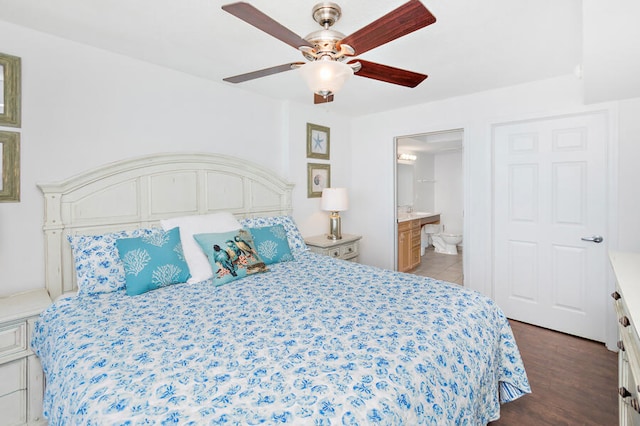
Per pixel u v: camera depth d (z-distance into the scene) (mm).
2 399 1597
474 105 3176
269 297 1725
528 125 2951
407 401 938
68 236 1966
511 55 2268
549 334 2818
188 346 1184
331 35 1482
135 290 1785
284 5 1626
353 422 814
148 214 2379
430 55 2258
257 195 3109
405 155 5574
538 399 1914
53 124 2000
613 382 2076
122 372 1015
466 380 1237
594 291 2668
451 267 5023
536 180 2936
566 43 2076
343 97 3299
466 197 3283
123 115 2293
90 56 2135
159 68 2471
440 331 1306
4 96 1831
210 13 1734
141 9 1697
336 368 1024
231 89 2965
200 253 2137
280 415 821
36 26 1880
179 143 2602
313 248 3330
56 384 1110
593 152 2633
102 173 2158
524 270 3043
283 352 1132
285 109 3416
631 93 2199
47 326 1519
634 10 1085
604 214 2598
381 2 1593
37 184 1913
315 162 3750
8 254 1862
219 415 821
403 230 4484
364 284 1949
